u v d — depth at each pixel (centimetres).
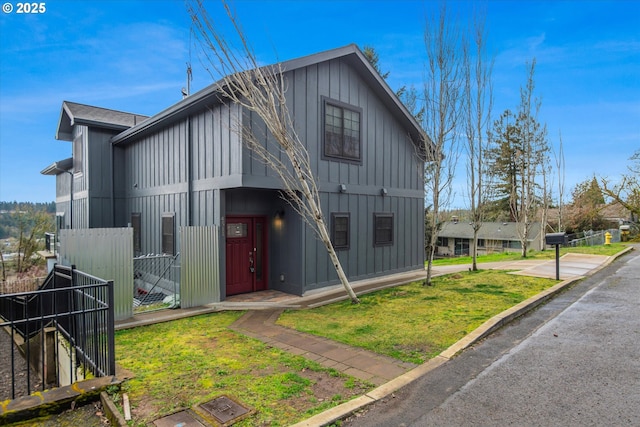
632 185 2697
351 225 988
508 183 2900
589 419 312
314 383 386
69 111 1257
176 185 967
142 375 407
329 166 929
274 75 729
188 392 365
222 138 803
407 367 427
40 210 2080
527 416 319
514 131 2841
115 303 638
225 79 675
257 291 913
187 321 651
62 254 599
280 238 905
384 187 1091
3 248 2002
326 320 643
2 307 958
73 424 322
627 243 2245
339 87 955
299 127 851
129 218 1237
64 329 562
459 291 843
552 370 415
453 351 469
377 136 1073
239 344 518
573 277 980
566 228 2867
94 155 1230
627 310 660
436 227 1059
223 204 812
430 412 327
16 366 739
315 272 885
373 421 313
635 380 386
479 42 1111
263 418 313
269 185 796
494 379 394
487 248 3247
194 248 748
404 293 852
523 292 798
